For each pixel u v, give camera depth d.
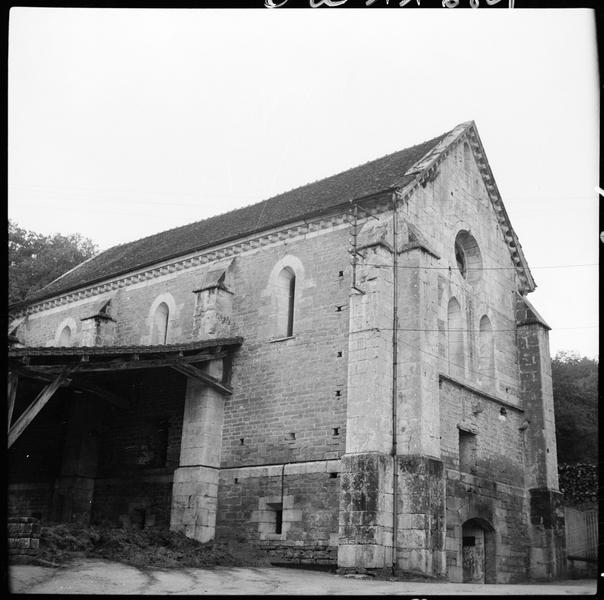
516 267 29.17
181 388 25.12
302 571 19.00
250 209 30.64
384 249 21.20
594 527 26.33
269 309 23.77
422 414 19.81
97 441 27.03
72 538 17.06
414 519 18.83
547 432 26.25
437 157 24.53
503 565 23.31
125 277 29.47
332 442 20.67
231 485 22.53
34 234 45.19
